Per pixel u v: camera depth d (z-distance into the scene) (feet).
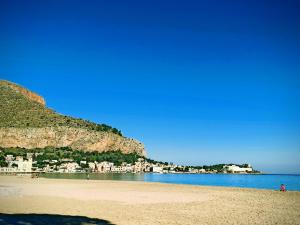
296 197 157.58
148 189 212.02
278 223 84.12
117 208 108.06
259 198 151.12
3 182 277.44
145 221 82.38
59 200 130.72
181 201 134.41
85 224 75.97
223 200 140.36
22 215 86.84
